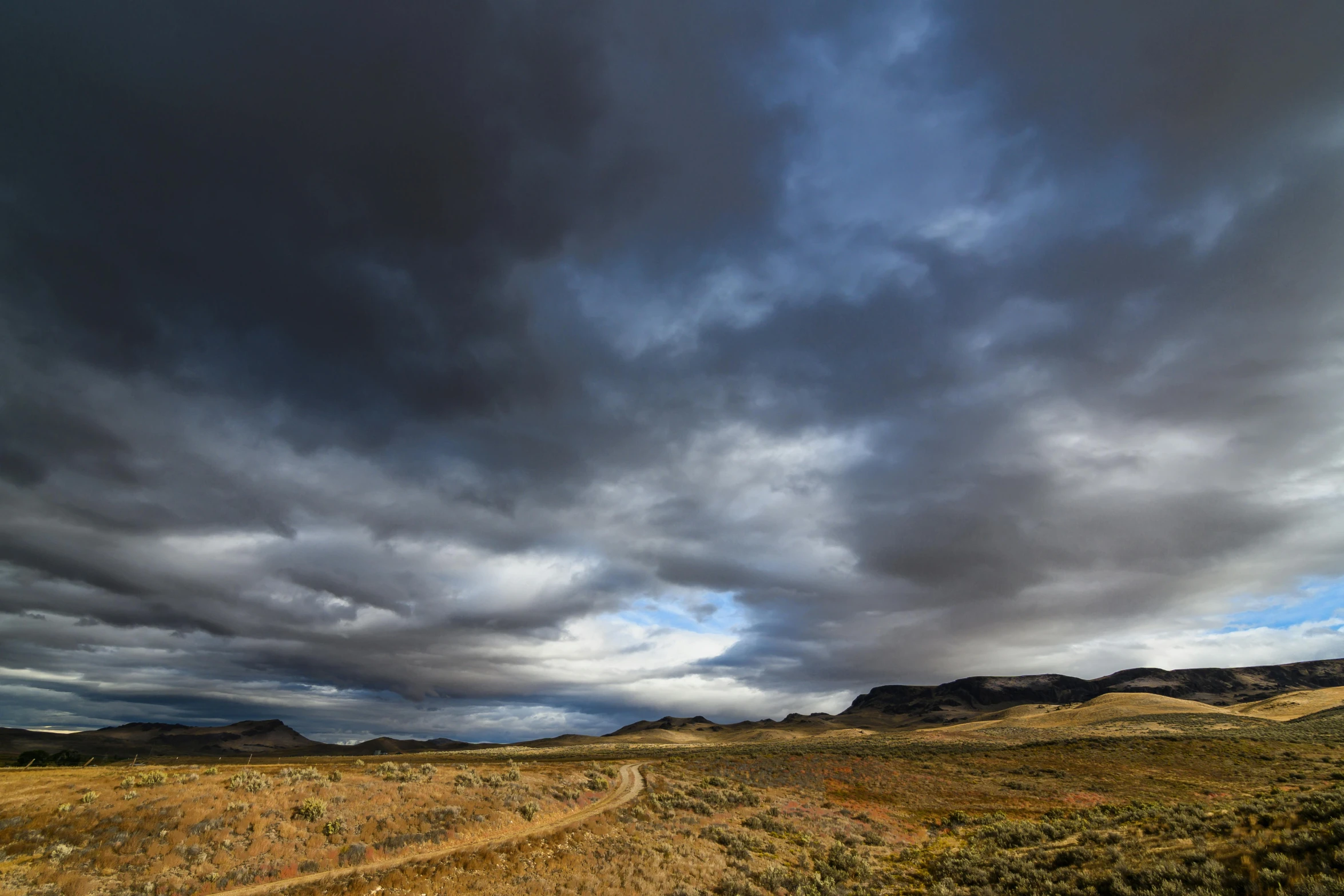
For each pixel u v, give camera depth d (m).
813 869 39.19
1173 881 23.22
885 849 45.56
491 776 54.62
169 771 47.91
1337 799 27.34
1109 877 25.88
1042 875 29.69
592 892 30.08
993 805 60.38
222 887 27.03
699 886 33.28
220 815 33.78
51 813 33.09
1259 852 23.41
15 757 111.12
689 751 116.00
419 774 51.56
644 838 41.12
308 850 31.42
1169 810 38.88
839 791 66.81
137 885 26.42
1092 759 80.12
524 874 31.61
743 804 57.00
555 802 48.69
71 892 25.20
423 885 28.84
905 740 122.69
